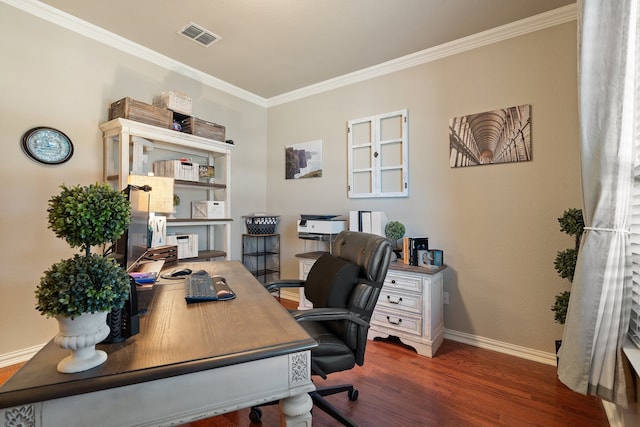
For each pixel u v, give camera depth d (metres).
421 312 2.24
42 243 2.10
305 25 2.27
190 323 0.95
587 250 1.18
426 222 2.64
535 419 1.51
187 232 3.00
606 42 1.11
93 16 2.18
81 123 2.27
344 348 1.32
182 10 2.11
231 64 2.90
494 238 2.33
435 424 1.48
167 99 2.55
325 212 3.31
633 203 1.14
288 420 0.81
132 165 2.30
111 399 0.64
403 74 2.78
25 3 2.00
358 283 1.43
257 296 1.26
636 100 1.11
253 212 3.68
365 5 2.04
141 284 1.22
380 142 2.90
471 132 2.42
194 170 2.78
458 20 2.20
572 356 1.20
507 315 2.27
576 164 2.04
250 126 3.64
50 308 0.61
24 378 0.63
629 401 1.09
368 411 1.58
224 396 0.73
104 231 0.69
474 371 1.99
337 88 3.22
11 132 1.97
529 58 2.19
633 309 1.14
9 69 1.96
